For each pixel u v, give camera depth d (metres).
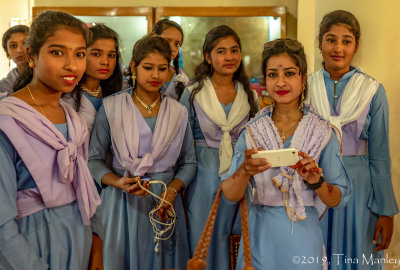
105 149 2.75
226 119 3.03
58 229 1.77
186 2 5.48
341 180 2.01
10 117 1.64
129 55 5.28
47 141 1.71
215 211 1.75
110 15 5.29
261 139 2.06
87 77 2.89
